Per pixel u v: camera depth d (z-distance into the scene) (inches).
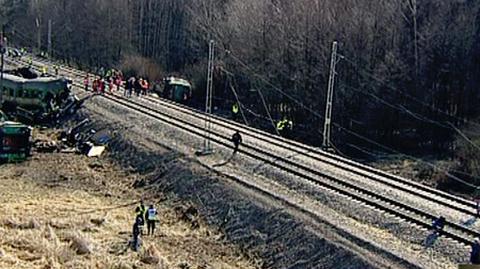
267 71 4269.2
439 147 3609.7
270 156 2513.5
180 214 2129.7
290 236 1806.1
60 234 1905.8
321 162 2470.5
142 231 1958.7
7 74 3782.0
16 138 2736.2
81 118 3304.6
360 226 1795.0
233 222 1982.0
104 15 5959.6
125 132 2955.2
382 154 3523.6
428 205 1977.1
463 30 3863.2
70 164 2706.7
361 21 3973.9
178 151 2598.4
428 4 4040.4
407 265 1544.0
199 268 1721.2
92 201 2268.7
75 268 1663.4
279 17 4343.0
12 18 7421.3
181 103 4212.6
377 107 3782.0
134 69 5172.2
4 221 1977.1
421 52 3882.9
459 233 1742.1
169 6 5753.0
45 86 3503.9
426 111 3779.5
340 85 3843.5
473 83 3784.5
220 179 2249.0
